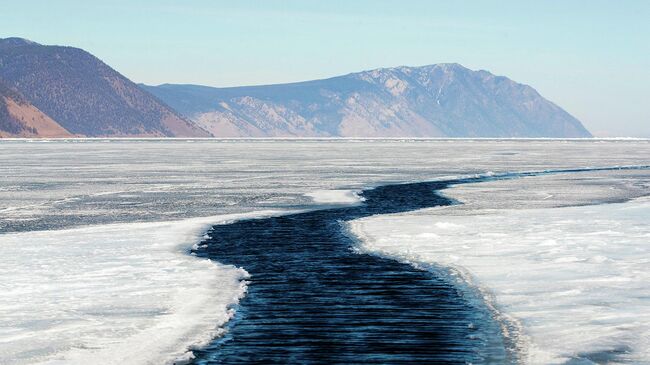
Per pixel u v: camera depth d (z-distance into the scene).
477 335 12.29
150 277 17.00
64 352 11.43
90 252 20.55
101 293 15.34
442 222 26.20
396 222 26.83
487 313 13.65
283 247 21.50
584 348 11.38
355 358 11.20
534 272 17.05
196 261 19.06
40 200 35.69
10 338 12.12
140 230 25.20
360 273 17.52
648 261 18.02
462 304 14.38
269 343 11.96
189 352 11.43
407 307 14.22
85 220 28.20
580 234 22.84
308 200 35.34
